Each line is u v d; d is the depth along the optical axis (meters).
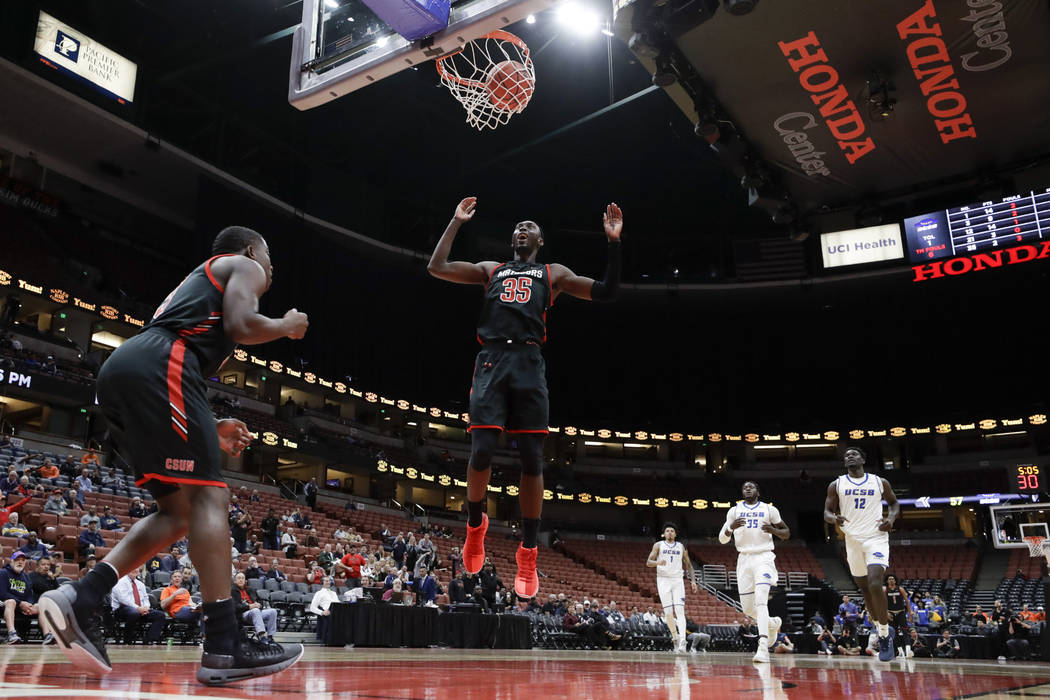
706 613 25.80
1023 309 36.56
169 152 27.06
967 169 13.96
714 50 11.12
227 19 25.86
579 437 37.97
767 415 39.69
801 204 15.04
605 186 35.06
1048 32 10.73
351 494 29.80
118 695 1.89
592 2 22.50
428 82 28.78
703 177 34.16
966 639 15.62
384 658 5.61
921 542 34.00
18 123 25.39
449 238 4.05
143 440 2.32
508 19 5.95
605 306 37.00
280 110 30.19
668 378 40.16
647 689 2.52
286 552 15.64
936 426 36.81
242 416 27.33
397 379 35.12
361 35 6.72
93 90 24.94
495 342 3.84
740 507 7.53
